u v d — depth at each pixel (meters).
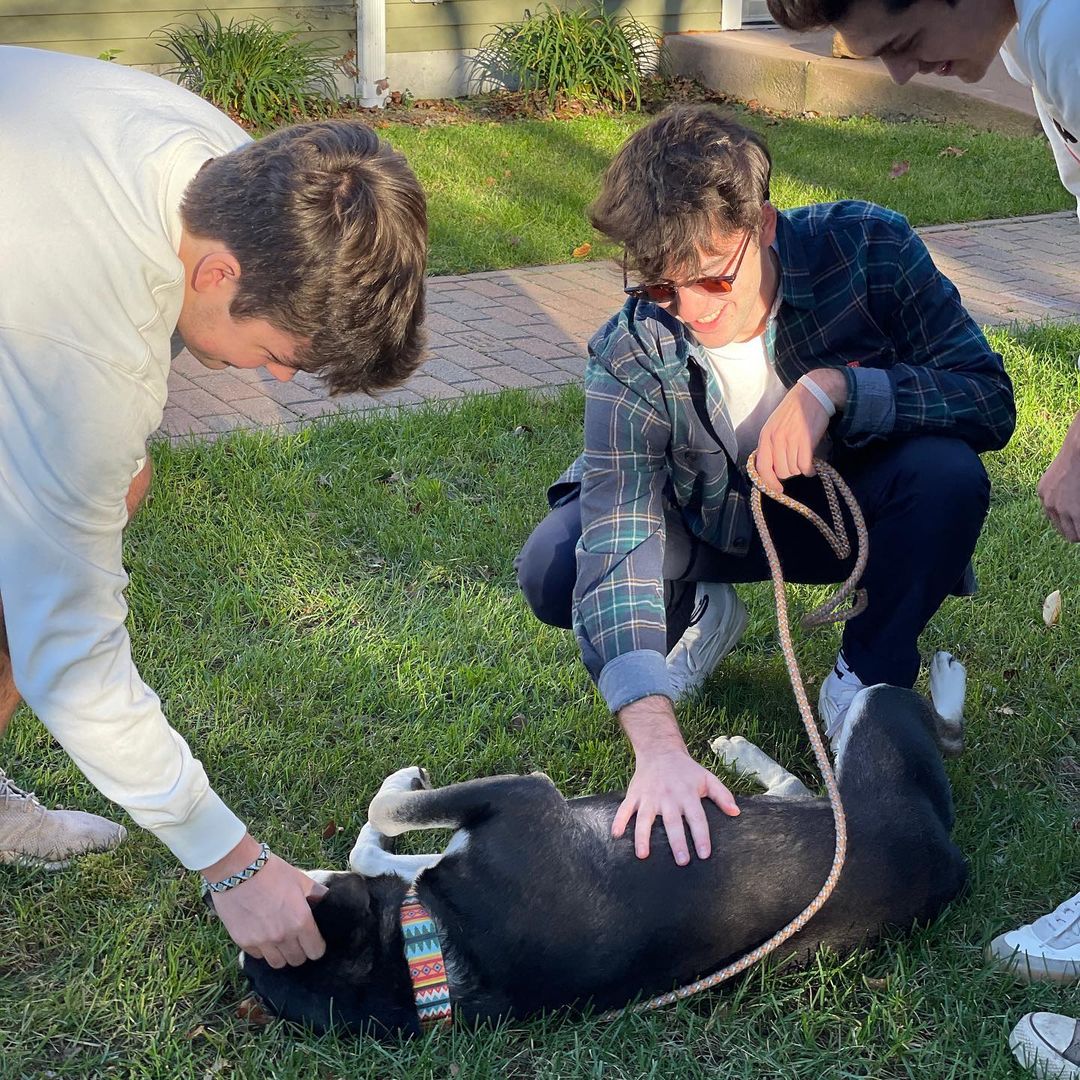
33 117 1.80
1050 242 7.89
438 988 2.33
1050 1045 2.27
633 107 11.61
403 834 2.94
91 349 1.76
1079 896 2.50
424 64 11.42
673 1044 2.35
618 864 2.40
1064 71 2.01
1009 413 2.93
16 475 1.77
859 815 2.53
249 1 10.61
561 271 7.11
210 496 4.35
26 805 2.74
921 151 9.93
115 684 1.93
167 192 1.80
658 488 2.91
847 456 3.00
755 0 13.45
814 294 2.77
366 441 4.79
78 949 2.52
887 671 2.96
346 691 3.33
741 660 3.59
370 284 1.80
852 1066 2.32
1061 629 3.70
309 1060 2.29
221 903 2.18
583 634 2.79
